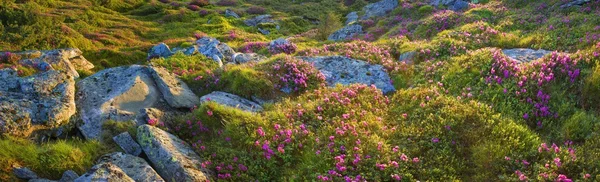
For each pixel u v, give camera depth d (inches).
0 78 520.1
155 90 550.6
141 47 1390.3
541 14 987.9
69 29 1422.2
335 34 1461.6
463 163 368.5
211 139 437.7
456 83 553.9
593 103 451.8
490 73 553.6
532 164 352.8
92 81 556.4
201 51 877.8
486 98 493.7
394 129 430.9
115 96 510.0
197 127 454.9
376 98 521.7
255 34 1717.5
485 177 345.4
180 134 449.1
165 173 358.3
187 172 346.9
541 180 325.4
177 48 1338.6
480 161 362.6
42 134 432.5
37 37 1272.1
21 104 446.0
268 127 440.1
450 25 1097.4
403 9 1525.6
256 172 377.4
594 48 549.6
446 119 429.1
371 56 742.5
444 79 574.6
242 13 2204.7
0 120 411.5
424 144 399.9
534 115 443.5
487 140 387.5
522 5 1145.4
